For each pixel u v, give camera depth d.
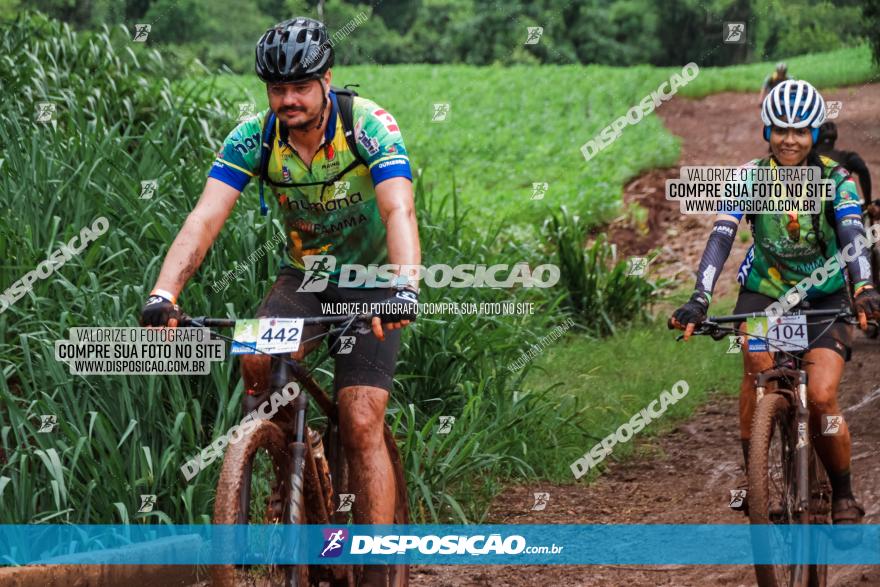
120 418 4.74
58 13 16.34
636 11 24.73
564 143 15.40
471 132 16.41
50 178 6.13
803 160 4.18
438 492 5.21
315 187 3.50
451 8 25.66
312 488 3.43
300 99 3.32
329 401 3.58
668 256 10.93
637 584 4.40
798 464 3.83
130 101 8.22
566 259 8.79
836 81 19.19
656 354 7.88
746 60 23.95
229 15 22.00
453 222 7.66
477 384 5.98
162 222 5.81
